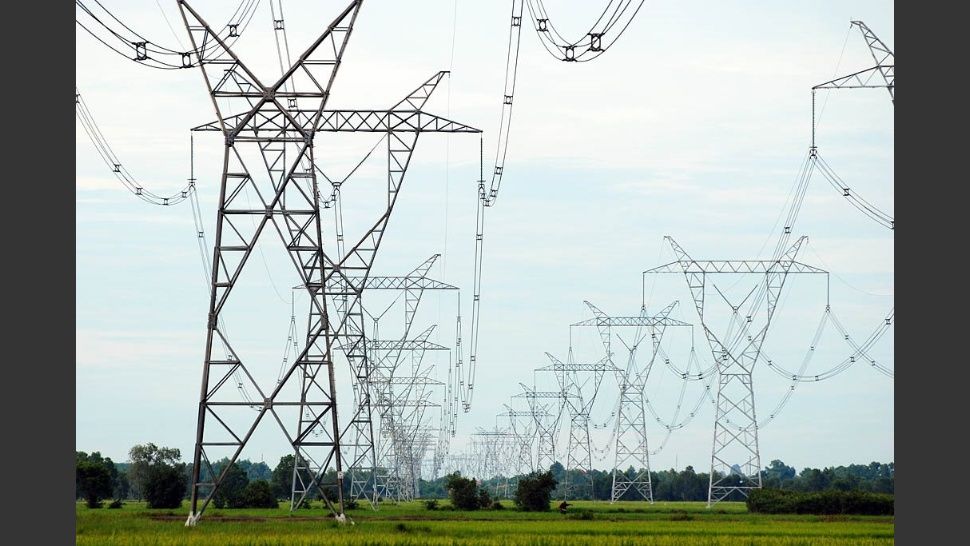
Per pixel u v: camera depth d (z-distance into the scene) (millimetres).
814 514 118500
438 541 62125
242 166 69875
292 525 73562
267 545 57750
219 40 68938
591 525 86500
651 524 90000
